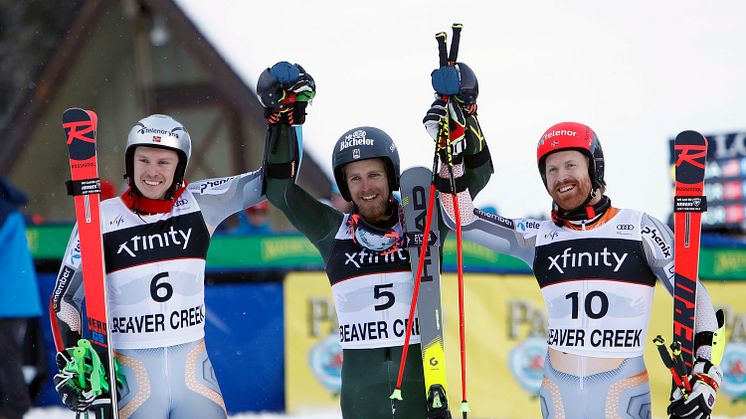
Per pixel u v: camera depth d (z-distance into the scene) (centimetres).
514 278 2648
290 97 1781
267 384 2720
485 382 2648
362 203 1831
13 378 2508
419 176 1855
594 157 1767
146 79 4197
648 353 2625
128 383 1780
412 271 1814
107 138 4316
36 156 4328
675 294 1725
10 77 6919
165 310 1786
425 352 1781
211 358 2720
